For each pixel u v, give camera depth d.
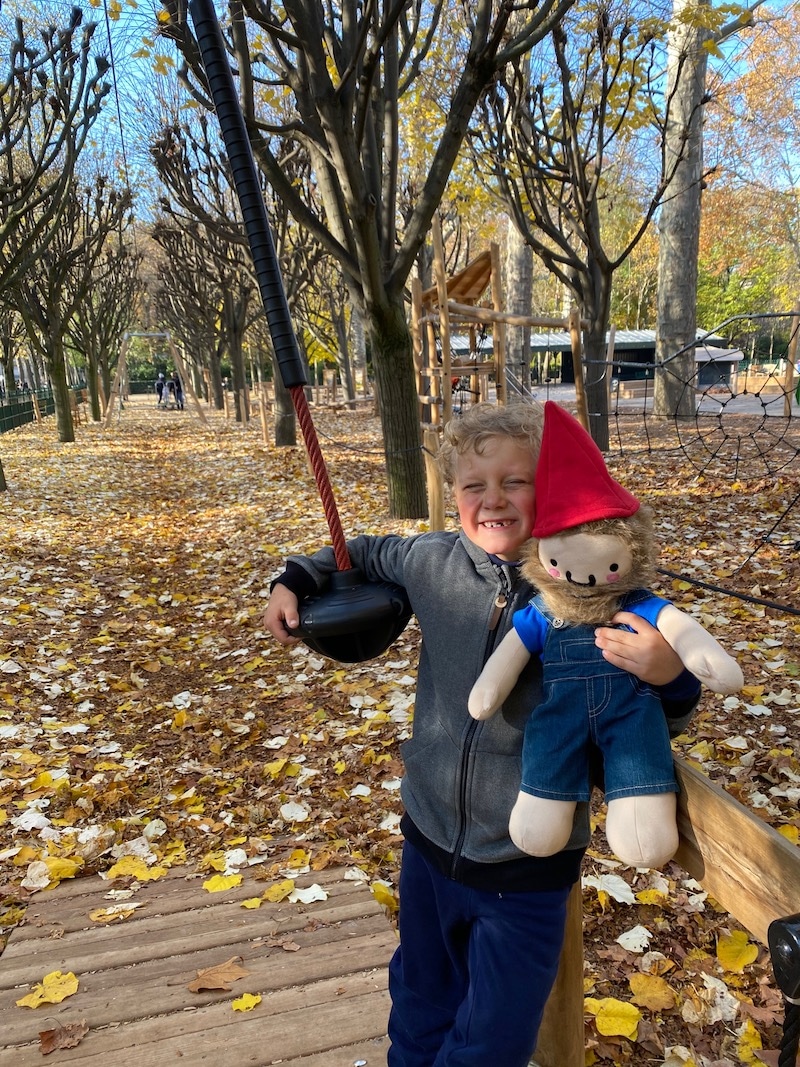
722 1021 2.20
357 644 1.60
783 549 6.06
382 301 7.44
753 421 14.22
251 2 5.56
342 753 3.98
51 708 4.64
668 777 1.18
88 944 2.60
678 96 13.23
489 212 20.23
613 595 1.23
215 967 2.38
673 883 2.80
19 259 11.65
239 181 1.40
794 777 3.24
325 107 6.15
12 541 8.27
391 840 3.22
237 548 8.24
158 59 6.92
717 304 45.28
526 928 1.36
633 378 35.16
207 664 5.45
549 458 1.25
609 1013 2.19
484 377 9.01
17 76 9.82
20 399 28.03
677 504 7.82
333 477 11.43
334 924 2.64
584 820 1.35
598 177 10.05
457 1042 1.39
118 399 38.44
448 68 9.98
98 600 6.73
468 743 1.42
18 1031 2.15
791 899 1.02
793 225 31.11
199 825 3.47
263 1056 2.01
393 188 7.55
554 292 44.06
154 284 35.84
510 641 1.35
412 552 1.60
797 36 19.39
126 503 11.49
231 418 27.14
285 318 1.48
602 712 1.21
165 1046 2.06
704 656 1.11
